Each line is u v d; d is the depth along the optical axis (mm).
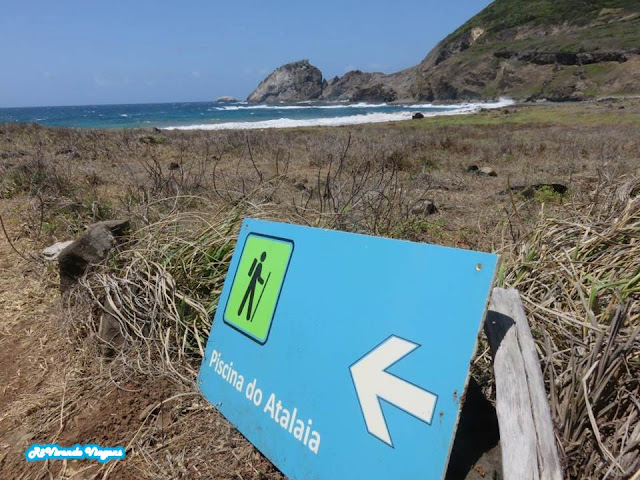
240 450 2236
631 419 1733
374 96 122312
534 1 117688
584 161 10242
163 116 72500
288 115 69188
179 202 4891
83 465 2289
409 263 1771
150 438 2363
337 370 1861
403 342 1682
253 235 2508
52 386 2889
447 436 1479
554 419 1768
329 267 2051
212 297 3209
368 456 1663
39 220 5422
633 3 96625
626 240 2791
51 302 3910
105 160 10945
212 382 2426
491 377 2283
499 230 4730
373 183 5750
